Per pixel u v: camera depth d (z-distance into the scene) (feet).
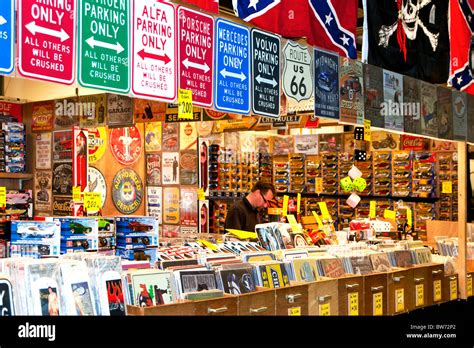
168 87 11.32
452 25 21.02
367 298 14.64
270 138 39.68
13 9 8.83
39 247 11.71
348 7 16.49
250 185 31.81
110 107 21.54
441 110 20.48
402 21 18.70
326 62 15.70
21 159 22.33
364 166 38.24
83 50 9.77
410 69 18.92
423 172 36.76
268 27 13.97
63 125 22.16
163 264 11.68
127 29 10.56
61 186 21.35
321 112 15.43
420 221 36.45
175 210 29.30
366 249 16.70
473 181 37.99
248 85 13.34
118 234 13.66
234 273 11.65
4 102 22.58
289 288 12.38
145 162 30.25
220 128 27.20
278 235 15.61
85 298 8.86
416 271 16.84
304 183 39.37
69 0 9.59
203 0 12.16
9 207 20.51
